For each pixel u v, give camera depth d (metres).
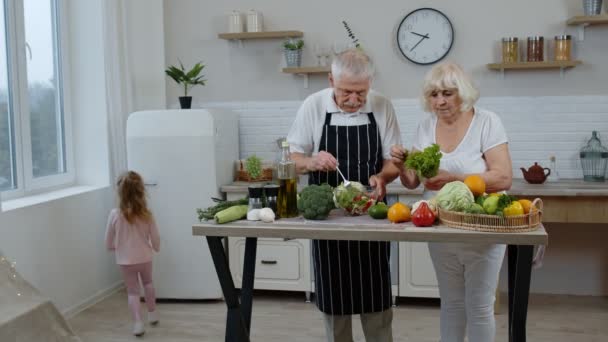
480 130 2.53
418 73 4.70
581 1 4.45
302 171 2.71
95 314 4.21
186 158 4.34
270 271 4.46
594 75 4.46
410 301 4.46
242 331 2.40
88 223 4.44
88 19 4.62
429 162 2.30
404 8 4.68
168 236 4.41
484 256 2.47
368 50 4.76
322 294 2.81
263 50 4.96
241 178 4.74
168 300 4.54
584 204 3.89
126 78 4.87
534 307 4.28
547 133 4.55
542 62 4.35
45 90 4.41
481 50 4.60
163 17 5.05
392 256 4.29
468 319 2.58
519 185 4.18
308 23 4.85
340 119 2.81
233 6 4.98
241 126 5.02
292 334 3.81
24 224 3.76
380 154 2.86
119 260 3.79
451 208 2.16
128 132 4.39
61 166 4.60
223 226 2.25
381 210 2.34
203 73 5.06
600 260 4.55
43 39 4.38
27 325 2.54
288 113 4.95
